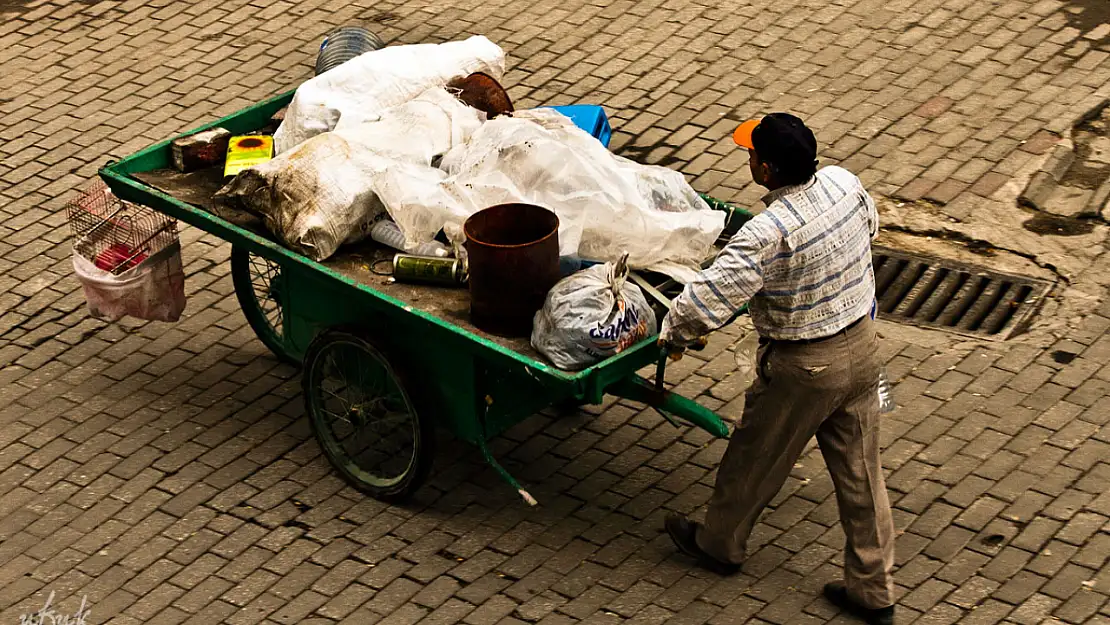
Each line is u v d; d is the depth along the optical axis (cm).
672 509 674
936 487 679
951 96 992
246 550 656
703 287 539
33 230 903
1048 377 748
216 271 864
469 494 688
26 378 779
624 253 605
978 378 750
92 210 782
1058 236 861
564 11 1127
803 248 536
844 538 652
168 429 737
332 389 728
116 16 1151
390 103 721
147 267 728
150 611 624
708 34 1084
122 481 701
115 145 986
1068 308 802
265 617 618
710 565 633
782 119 537
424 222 636
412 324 612
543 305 596
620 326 577
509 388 638
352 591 631
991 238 863
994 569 630
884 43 1058
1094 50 1035
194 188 715
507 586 631
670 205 640
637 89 1021
